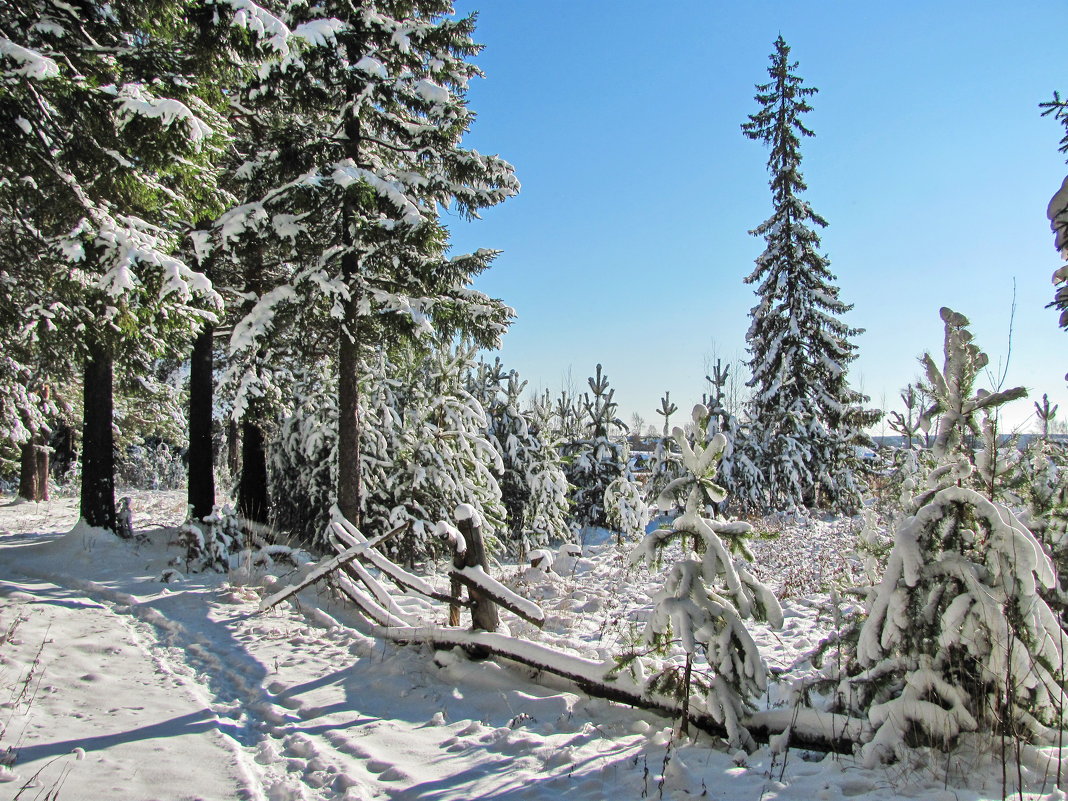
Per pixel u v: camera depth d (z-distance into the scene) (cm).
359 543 830
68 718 506
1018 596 387
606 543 1772
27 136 724
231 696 576
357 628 782
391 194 1008
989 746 381
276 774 431
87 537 1190
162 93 816
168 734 486
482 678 607
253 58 917
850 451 2283
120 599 890
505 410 1889
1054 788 351
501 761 447
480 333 1104
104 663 638
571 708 538
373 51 1056
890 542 523
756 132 2423
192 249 1203
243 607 859
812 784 382
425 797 395
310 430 1455
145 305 831
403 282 1105
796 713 453
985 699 387
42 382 1706
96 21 834
